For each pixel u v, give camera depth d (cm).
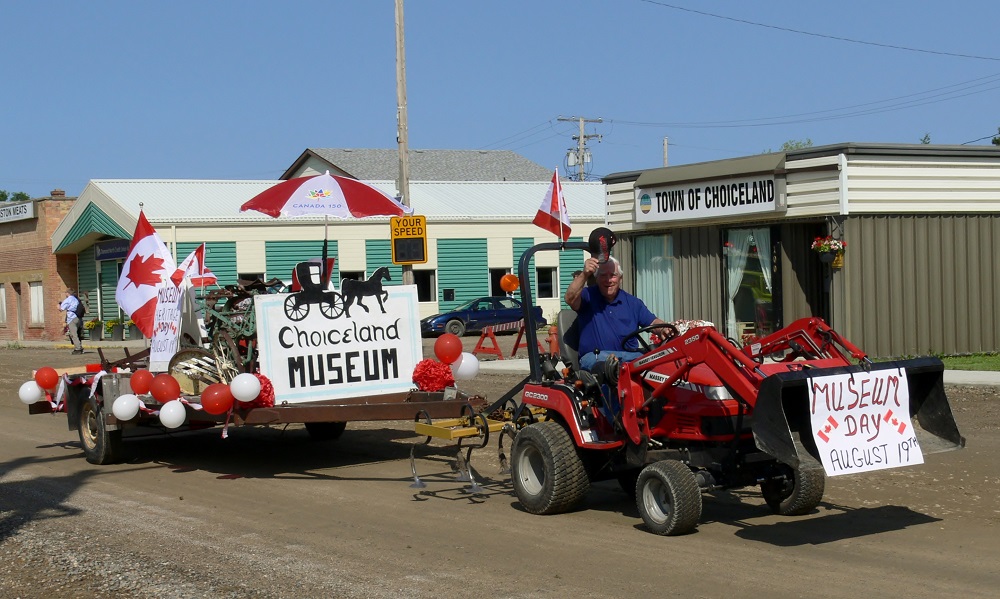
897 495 838
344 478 983
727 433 705
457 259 3909
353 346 1020
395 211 1234
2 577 655
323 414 945
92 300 4088
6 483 986
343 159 5678
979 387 1421
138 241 1215
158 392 991
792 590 584
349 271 3753
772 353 776
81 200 3853
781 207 1814
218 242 3575
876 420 670
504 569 641
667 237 2127
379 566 655
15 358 3061
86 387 1104
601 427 776
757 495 845
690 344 697
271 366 975
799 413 662
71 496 917
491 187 4416
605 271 811
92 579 644
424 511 823
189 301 1107
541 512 794
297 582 623
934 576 607
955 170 1811
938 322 1803
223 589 614
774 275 1900
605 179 2217
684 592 585
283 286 1084
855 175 1731
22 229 4378
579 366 816
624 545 695
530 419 850
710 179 1948
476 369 1070
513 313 3509
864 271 1745
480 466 1030
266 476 1003
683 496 697
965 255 1830
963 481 886
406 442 1200
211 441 1241
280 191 1191
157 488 950
